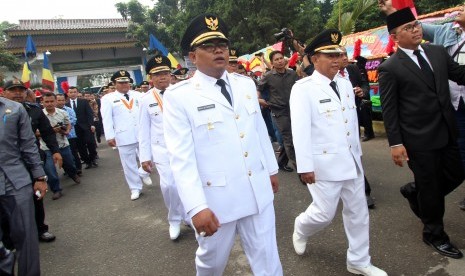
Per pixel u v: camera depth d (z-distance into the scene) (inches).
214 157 81.5
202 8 797.2
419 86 109.7
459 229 130.1
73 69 1085.8
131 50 1138.0
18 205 114.7
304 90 108.1
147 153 163.6
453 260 111.7
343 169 105.0
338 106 107.4
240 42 766.5
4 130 114.0
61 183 291.3
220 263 88.0
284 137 210.5
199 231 75.5
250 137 85.4
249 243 87.2
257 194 84.3
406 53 111.7
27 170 121.8
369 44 317.1
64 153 273.7
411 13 107.1
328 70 107.2
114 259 144.1
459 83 116.7
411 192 128.9
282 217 161.9
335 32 105.3
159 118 155.7
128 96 226.7
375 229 137.9
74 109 331.0
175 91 82.0
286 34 206.4
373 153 245.0
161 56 161.9
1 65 881.5
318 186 109.0
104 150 447.8
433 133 110.4
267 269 86.0
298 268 118.4
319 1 1098.7
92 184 276.4
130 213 197.5
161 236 160.6
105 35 1101.7
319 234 139.5
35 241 118.4
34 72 1026.7
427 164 112.0
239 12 735.7
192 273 125.6
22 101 169.9
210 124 80.9
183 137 79.7
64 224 192.4
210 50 80.2
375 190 177.8
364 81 239.8
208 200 82.0
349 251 109.7
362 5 410.3
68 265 144.2
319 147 107.7
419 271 108.7
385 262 115.3
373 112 309.3
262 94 219.1
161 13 947.3
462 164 116.6
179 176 77.9
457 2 519.2
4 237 131.6
